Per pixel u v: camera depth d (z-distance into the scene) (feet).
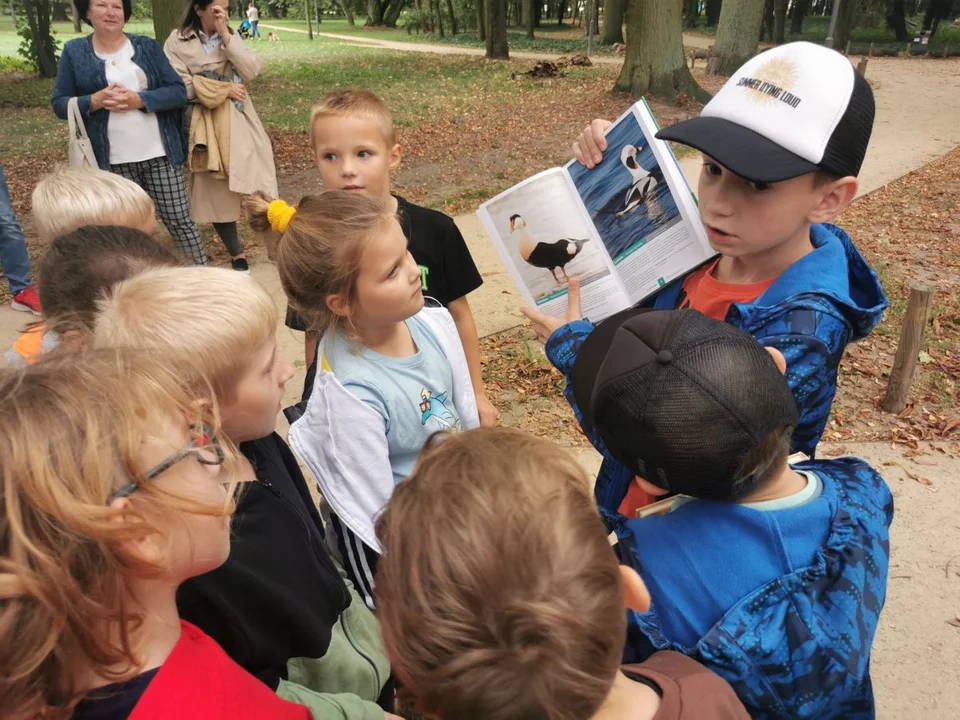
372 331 5.75
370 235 5.24
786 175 4.32
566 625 2.30
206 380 3.54
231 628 3.90
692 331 3.70
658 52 50.93
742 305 4.74
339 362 5.77
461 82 63.82
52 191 6.82
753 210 4.63
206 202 17.30
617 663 2.57
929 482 11.07
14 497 2.50
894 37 97.45
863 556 3.70
